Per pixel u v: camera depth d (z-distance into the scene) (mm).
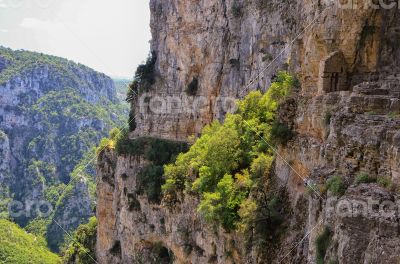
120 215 82375
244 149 46500
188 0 85250
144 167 80375
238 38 76562
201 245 48156
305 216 28984
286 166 33688
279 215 32375
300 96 33531
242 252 35750
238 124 49812
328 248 19484
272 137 36438
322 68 30375
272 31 67062
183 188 56500
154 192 71938
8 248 136625
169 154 81062
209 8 81438
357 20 29844
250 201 35500
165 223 61656
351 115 22859
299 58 36719
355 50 30172
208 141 53188
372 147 20219
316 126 29281
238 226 36406
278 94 43250
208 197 41344
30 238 155625
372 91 23891
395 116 20953
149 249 72625
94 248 100250
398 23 28266
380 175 19531
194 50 85000
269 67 66688
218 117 78625
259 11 70125
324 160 24625
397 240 15984
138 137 91812
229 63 77562
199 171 50438
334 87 30344
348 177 21281
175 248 56500
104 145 98500
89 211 175000
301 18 37688
